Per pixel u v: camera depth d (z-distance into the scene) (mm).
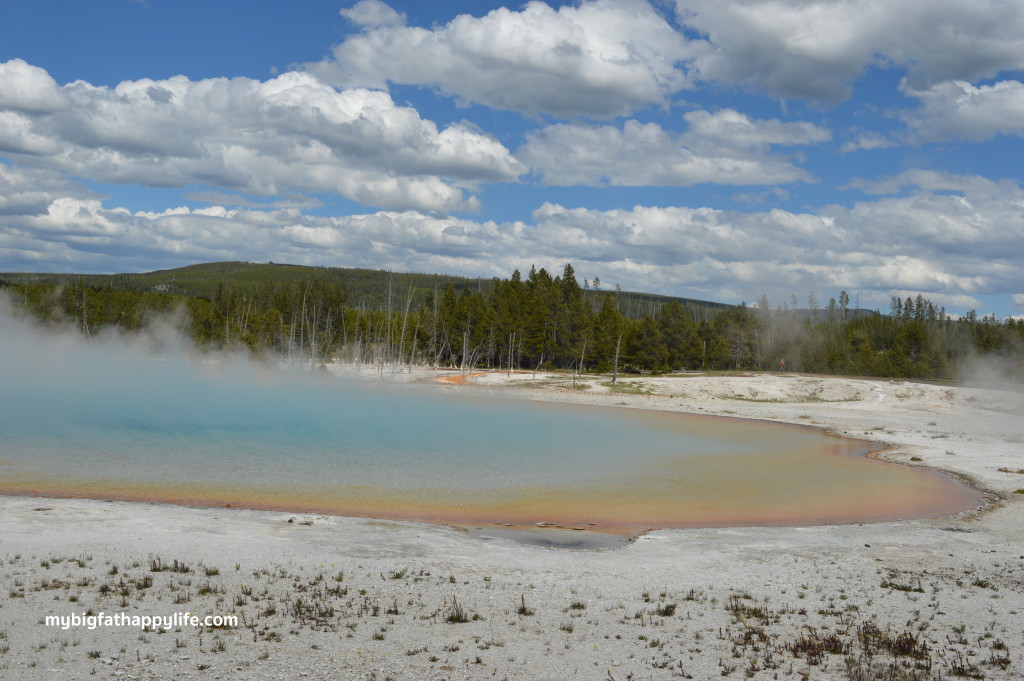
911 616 17078
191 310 145625
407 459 42156
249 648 13383
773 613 17047
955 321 194000
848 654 14477
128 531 21562
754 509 32094
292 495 30328
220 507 27094
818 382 105750
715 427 69375
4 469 32688
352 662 12992
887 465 47156
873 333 166750
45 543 19609
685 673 13273
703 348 139250
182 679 11914
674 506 32250
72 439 43625
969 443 58719
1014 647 15133
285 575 18078
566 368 143500
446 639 14453
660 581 19562
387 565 19656
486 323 133250
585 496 33781
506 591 17922
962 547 24547
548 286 143625
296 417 62844
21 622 13953
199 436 47781
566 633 15219
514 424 64875
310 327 147250
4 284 146375
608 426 66438
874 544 24859
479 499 31922
